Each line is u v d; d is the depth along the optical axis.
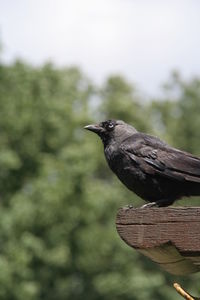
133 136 8.43
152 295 29.78
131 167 8.19
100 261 27.88
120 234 6.39
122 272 28.22
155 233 6.32
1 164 26.09
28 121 27.33
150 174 8.05
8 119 27.30
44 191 25.64
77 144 28.17
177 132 41.22
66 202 26.12
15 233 25.33
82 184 26.45
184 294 6.33
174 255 6.51
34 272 26.08
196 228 6.26
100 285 27.70
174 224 6.30
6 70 27.92
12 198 26.11
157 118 42.09
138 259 32.12
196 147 40.72
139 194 8.29
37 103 28.05
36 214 25.53
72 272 27.44
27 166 27.53
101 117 38.31
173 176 7.90
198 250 6.24
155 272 31.95
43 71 29.06
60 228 26.08
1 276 22.95
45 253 25.77
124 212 6.40
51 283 26.89
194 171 7.89
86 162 26.64
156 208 6.35
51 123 27.80
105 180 35.09
